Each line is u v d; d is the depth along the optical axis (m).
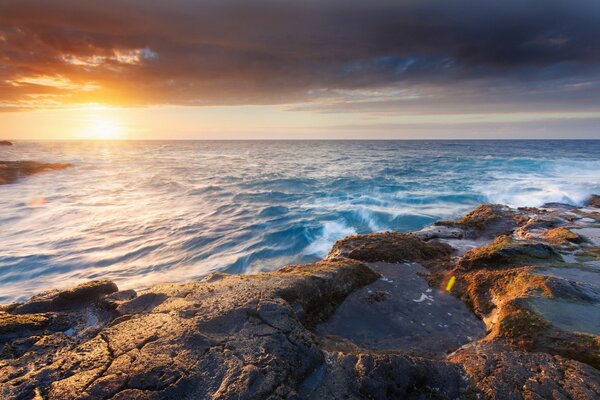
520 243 9.09
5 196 24.77
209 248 14.39
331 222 17.45
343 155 66.69
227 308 5.39
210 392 3.79
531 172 32.78
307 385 4.33
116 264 12.84
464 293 7.50
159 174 37.88
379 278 8.40
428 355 5.47
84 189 27.83
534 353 4.80
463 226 13.78
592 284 6.68
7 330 5.45
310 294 6.61
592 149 70.38
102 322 6.00
